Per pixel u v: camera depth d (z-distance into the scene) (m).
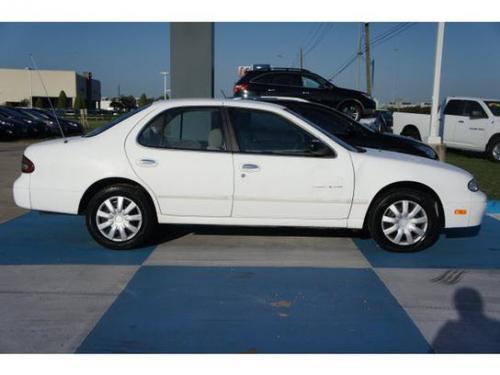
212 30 9.38
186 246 5.95
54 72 63.09
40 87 63.06
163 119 5.73
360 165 5.68
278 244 6.08
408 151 8.80
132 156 5.64
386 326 3.93
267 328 3.87
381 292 4.62
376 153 5.99
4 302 4.29
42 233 6.52
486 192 9.77
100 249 5.81
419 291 4.66
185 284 4.75
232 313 4.12
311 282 4.84
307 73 16.08
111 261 5.38
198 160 5.62
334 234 6.55
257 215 5.70
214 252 5.73
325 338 3.72
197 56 9.39
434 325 3.96
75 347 3.56
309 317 4.07
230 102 5.77
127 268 5.17
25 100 59.91
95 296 4.44
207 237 6.32
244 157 5.62
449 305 4.35
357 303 4.36
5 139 23.55
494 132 15.79
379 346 3.62
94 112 52.72
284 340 3.69
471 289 4.73
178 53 9.41
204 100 5.81
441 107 17.64
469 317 4.11
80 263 5.31
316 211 5.70
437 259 5.63
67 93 63.78
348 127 9.12
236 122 5.71
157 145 5.69
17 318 3.99
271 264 5.34
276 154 5.66
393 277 5.02
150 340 3.67
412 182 5.72
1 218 7.37
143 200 5.68
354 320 4.03
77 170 5.64
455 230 6.98
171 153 5.64
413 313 4.17
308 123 5.75
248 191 5.62
